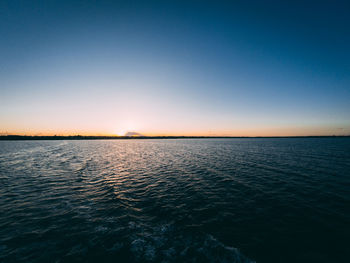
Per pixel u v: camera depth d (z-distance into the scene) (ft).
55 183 58.29
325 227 30.86
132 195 47.19
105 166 91.91
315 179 62.69
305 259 23.12
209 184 57.47
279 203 41.45
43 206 39.22
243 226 31.14
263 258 23.17
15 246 24.79
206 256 23.25
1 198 43.80
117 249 24.53
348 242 26.61
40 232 28.53
